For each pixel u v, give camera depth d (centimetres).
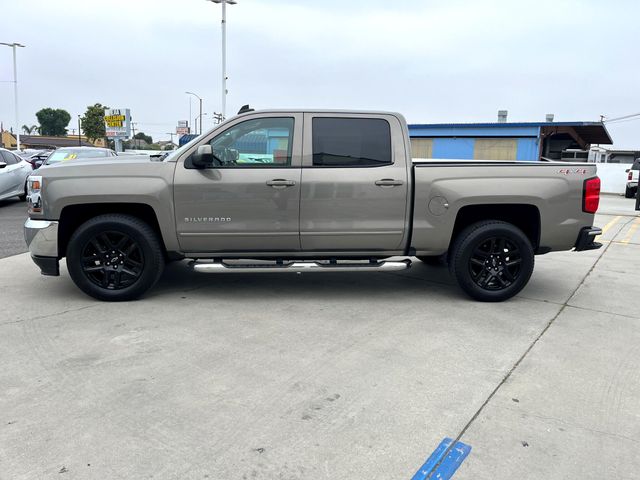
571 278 668
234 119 519
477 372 373
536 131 2669
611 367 385
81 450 273
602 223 1320
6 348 405
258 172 512
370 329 459
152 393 335
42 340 422
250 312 502
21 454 268
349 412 314
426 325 471
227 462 264
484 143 2781
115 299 526
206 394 334
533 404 328
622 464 267
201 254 530
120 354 396
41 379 352
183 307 514
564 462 268
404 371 372
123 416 307
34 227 512
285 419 305
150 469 258
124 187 503
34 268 679
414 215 525
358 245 532
